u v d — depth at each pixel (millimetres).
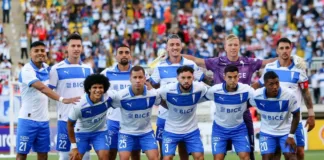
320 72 38375
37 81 19703
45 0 50031
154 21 49094
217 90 19438
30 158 28406
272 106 19406
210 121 34125
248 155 19734
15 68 45344
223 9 50531
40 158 20719
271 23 49125
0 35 46125
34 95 20234
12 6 50062
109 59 45188
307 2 50281
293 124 19422
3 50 45312
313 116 20438
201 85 19516
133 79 19062
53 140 31328
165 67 20812
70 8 49344
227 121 19734
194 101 19484
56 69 20422
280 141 19859
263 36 47844
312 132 32719
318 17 49594
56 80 20438
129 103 19297
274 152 19984
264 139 19938
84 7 49219
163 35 47594
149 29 48469
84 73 20516
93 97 18766
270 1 51031
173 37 20750
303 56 47250
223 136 19875
